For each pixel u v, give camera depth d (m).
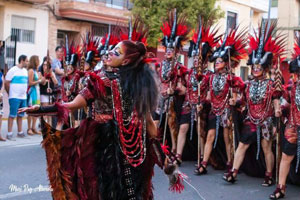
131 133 3.55
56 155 3.37
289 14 26.33
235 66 7.26
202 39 7.39
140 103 3.56
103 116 3.54
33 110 3.24
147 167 3.65
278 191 5.95
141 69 3.66
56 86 9.53
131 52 3.59
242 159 6.67
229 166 7.21
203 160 7.21
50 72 9.13
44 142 3.36
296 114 5.82
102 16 19.14
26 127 11.38
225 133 7.18
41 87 9.83
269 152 6.59
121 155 3.49
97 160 3.44
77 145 3.43
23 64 9.49
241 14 23.64
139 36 6.23
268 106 6.38
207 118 7.55
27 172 6.79
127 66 3.61
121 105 3.52
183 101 7.83
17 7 16.33
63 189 3.36
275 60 6.48
